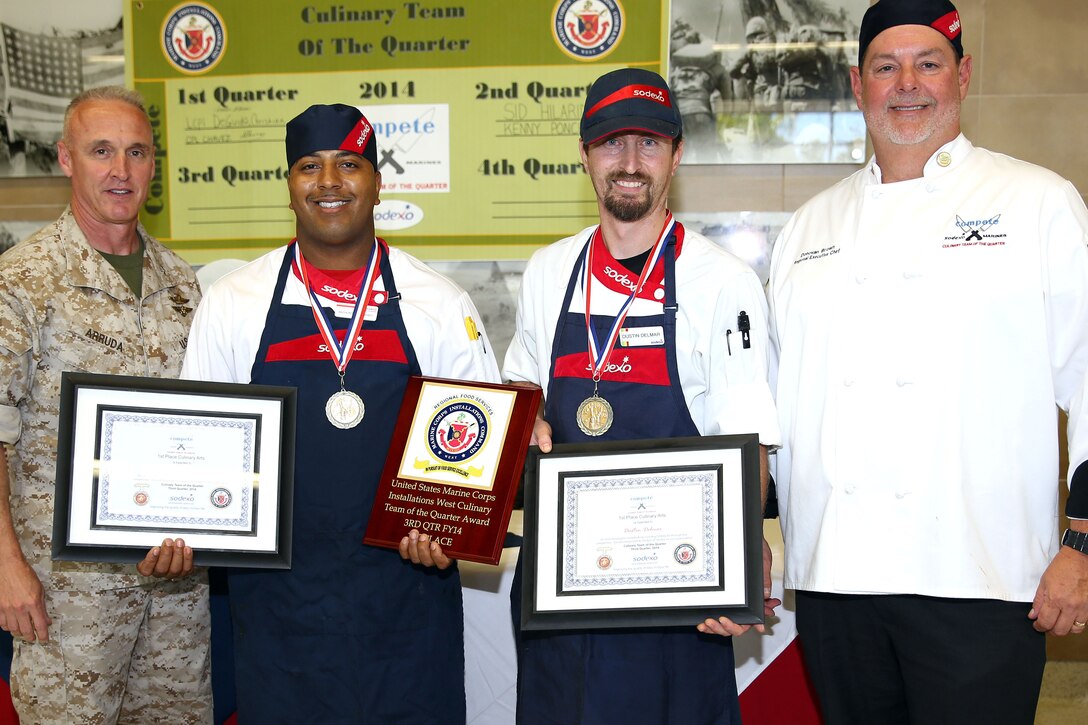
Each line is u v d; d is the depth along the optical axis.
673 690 1.69
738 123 3.45
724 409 1.69
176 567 1.69
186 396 1.72
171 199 3.70
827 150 3.42
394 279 1.91
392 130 3.60
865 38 1.78
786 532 1.83
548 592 1.65
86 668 1.87
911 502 1.64
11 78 3.70
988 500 1.61
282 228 3.67
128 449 1.70
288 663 1.79
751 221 3.52
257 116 3.64
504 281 3.62
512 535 1.84
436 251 3.63
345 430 1.80
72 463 1.68
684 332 1.75
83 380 1.69
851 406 1.71
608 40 3.48
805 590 1.77
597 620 1.62
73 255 1.93
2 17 3.68
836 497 1.71
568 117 3.53
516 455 1.72
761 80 3.42
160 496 1.71
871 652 1.73
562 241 1.92
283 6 3.60
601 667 1.70
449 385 1.77
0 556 1.80
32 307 1.85
